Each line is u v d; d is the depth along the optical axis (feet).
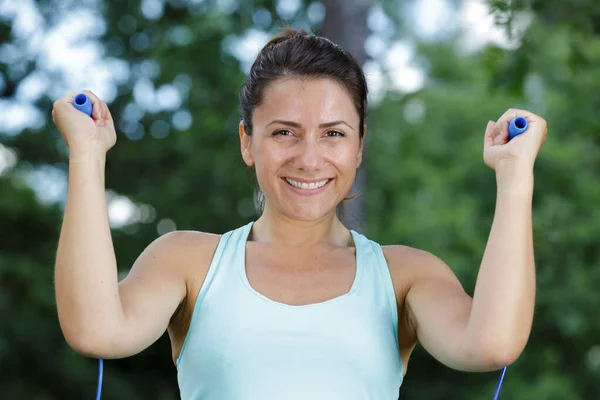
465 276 47.98
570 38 26.58
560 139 50.47
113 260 9.12
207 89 45.60
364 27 31.48
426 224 50.44
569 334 48.03
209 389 9.70
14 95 45.55
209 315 9.83
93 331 8.96
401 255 10.38
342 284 10.05
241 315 9.75
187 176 48.44
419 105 58.29
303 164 9.88
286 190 10.05
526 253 9.18
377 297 10.00
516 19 21.74
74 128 9.21
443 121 58.03
